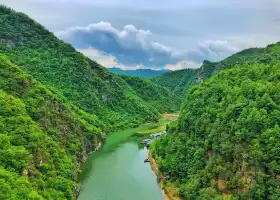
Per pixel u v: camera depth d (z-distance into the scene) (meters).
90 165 103.62
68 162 83.88
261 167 59.94
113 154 118.38
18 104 79.38
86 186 84.62
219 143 71.44
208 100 87.00
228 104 77.44
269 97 69.44
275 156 59.44
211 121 80.06
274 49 129.25
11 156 61.88
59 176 73.69
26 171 62.91
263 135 62.62
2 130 68.31
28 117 78.38
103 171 97.81
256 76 85.06
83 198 76.62
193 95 97.81
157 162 98.25
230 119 72.00
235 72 93.81
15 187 55.84
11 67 95.56
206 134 78.75
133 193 80.81
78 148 102.12
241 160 63.78
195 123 85.19
